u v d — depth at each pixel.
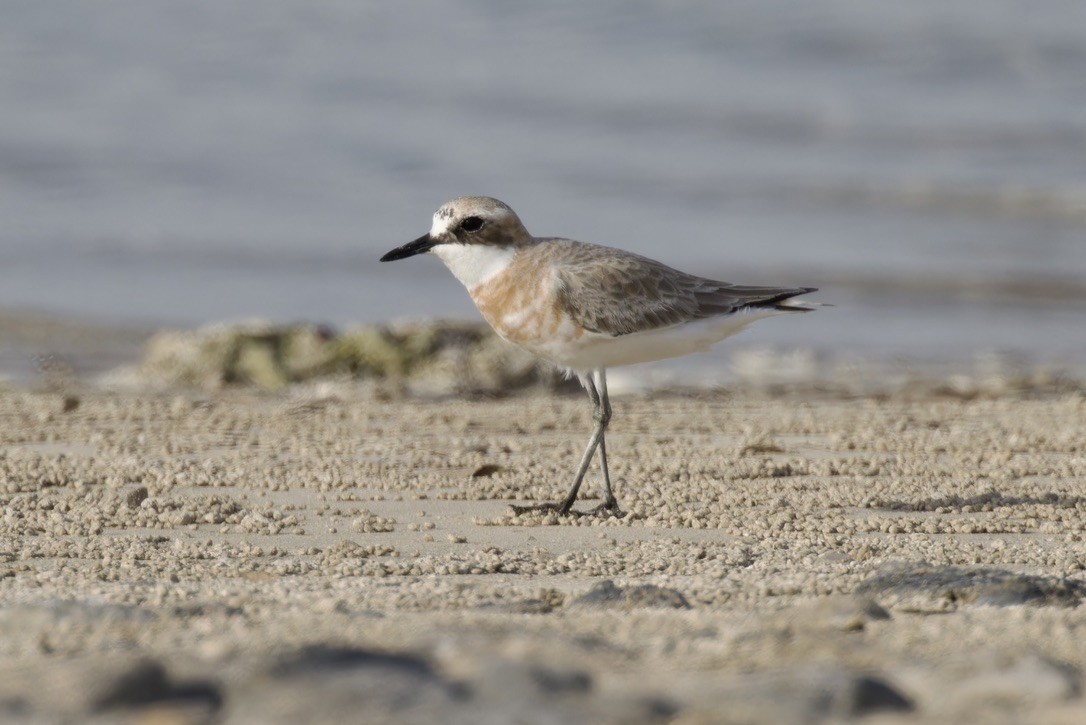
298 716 4.08
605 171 28.67
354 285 22.48
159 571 7.27
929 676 4.64
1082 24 35.16
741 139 30.50
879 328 19.67
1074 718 4.14
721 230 25.12
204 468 10.32
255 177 28.56
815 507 9.26
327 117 32.66
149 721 4.11
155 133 31.41
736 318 9.36
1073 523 8.66
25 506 8.98
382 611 6.12
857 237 24.69
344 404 14.16
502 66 35.88
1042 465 10.62
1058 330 19.48
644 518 8.93
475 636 5.13
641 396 15.19
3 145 30.17
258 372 16.44
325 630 5.29
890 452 11.41
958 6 37.16
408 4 41.12
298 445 11.54
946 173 28.00
